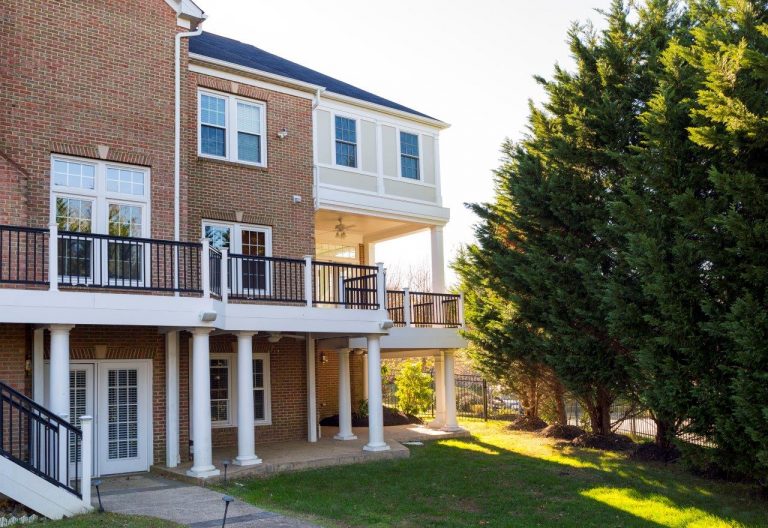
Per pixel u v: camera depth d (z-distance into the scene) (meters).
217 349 16.44
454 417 19.23
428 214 20.02
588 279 14.63
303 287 16.88
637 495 11.60
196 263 13.59
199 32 14.31
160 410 13.39
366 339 16.97
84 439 9.59
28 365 11.72
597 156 15.49
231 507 10.01
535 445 17.09
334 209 17.89
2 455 9.05
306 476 12.69
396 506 10.66
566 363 15.50
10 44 12.03
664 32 15.46
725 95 10.62
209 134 16.05
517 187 16.59
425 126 20.52
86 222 12.62
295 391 17.23
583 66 16.42
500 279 17.84
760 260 10.43
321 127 18.02
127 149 13.09
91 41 12.91
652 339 12.07
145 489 11.39
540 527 9.66
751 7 11.26
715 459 11.35
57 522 8.83
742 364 10.38
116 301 11.13
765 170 11.07
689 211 11.31
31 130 12.08
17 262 10.47
